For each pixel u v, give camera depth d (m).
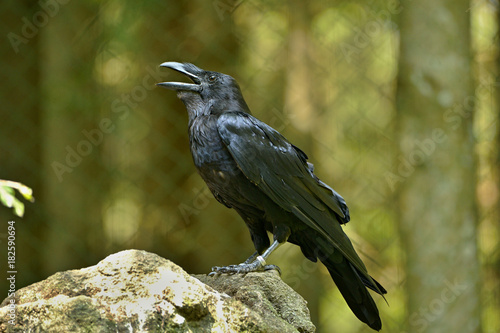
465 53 10.99
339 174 13.79
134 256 5.06
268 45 13.75
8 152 12.37
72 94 12.60
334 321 14.34
